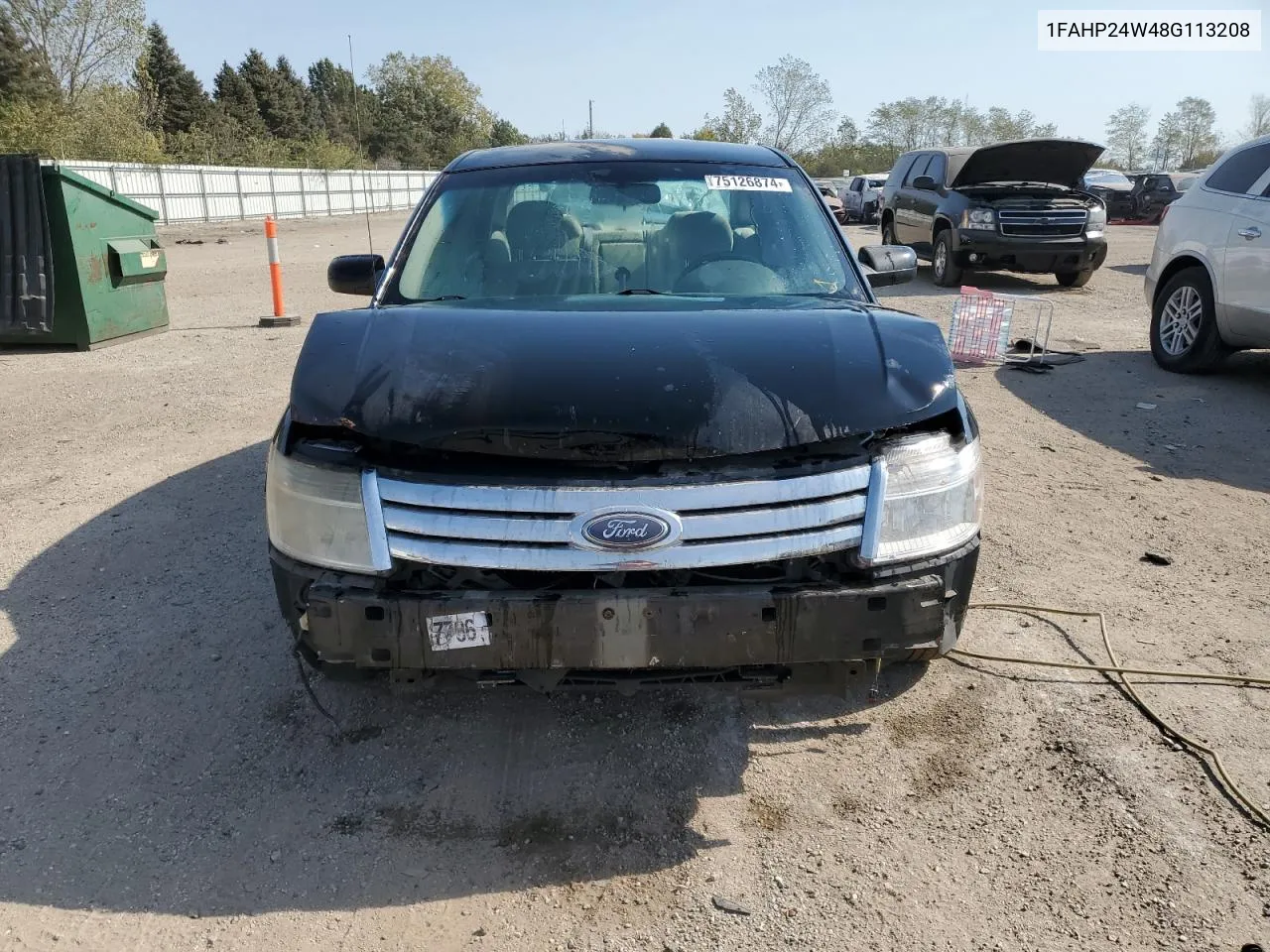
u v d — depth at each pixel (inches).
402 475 96.3
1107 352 354.0
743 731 120.1
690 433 95.0
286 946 87.7
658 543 92.7
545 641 93.6
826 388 100.9
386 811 105.8
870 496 96.3
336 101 4330.7
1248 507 195.0
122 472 220.4
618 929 89.4
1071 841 100.0
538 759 114.8
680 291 138.6
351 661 96.3
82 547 176.4
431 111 3609.7
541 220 146.6
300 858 98.8
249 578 162.6
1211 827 101.6
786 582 95.6
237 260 792.3
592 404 96.9
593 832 102.4
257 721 122.3
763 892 94.0
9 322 358.6
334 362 107.4
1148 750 114.7
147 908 92.1
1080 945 86.9
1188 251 306.7
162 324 417.4
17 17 1601.9
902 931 88.8
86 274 366.6
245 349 372.2
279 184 1637.6
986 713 122.5
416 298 136.8
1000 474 214.8
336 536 96.7
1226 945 86.4
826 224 151.3
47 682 131.0
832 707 124.6
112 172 1312.7
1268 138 291.3
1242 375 315.0
